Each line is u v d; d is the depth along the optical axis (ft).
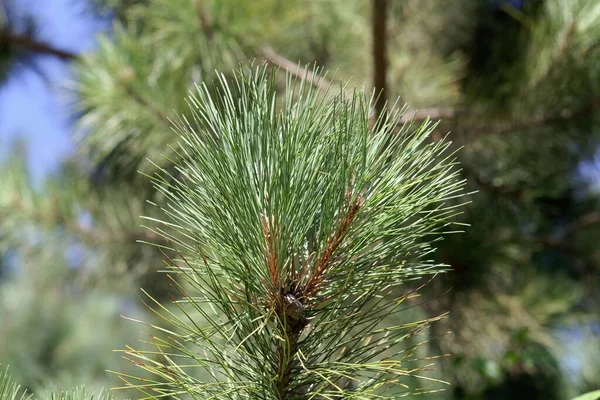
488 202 6.50
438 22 7.61
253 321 2.79
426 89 6.45
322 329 2.83
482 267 5.74
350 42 6.83
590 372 7.84
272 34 5.52
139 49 5.41
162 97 5.37
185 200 2.81
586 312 8.76
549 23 5.66
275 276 2.78
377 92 5.46
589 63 5.49
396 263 2.82
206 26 5.20
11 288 12.93
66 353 12.65
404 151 2.78
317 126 2.75
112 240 7.64
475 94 6.57
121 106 5.41
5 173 7.66
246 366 2.86
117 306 13.64
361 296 2.83
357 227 2.79
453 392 6.22
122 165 6.91
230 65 5.39
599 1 5.34
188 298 2.79
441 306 5.77
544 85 5.70
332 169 2.75
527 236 7.48
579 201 9.65
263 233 2.75
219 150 2.77
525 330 6.23
